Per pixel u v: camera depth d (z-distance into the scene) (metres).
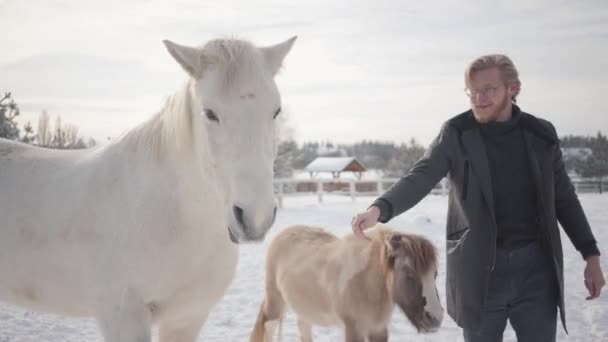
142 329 2.02
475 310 2.05
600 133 36.00
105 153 2.34
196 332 2.36
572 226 2.20
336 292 3.21
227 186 1.77
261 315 3.92
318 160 44.75
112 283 2.05
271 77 1.89
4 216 2.35
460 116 2.20
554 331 2.08
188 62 1.84
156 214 2.03
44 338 4.05
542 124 2.10
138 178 2.12
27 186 2.41
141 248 2.02
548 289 2.08
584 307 4.58
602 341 3.78
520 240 2.11
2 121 14.31
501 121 2.10
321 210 14.73
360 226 1.92
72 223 2.15
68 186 2.29
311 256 3.59
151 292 2.06
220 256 2.16
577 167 33.66
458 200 2.13
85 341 4.02
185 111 2.01
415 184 2.07
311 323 3.67
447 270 2.20
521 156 2.09
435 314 2.62
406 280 2.68
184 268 2.08
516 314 2.13
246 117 1.72
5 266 2.35
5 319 4.50
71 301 2.26
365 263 3.10
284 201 19.22
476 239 2.06
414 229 9.82
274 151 1.85
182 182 2.04
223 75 1.75
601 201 15.97
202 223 2.05
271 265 3.96
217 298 2.29
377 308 3.07
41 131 16.28
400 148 40.09
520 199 2.10
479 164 2.06
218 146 1.76
